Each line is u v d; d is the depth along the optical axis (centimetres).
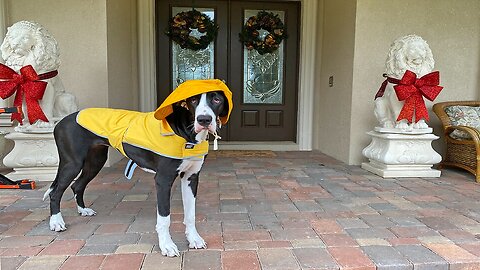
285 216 174
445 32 315
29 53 227
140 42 371
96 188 224
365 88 309
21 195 206
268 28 405
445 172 284
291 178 257
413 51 254
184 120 123
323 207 189
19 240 142
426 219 171
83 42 286
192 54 404
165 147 124
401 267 124
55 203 152
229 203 195
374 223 165
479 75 323
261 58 413
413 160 261
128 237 146
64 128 148
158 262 125
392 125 271
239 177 259
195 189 138
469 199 207
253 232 153
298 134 411
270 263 125
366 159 315
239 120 420
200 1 397
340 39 337
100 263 123
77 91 289
